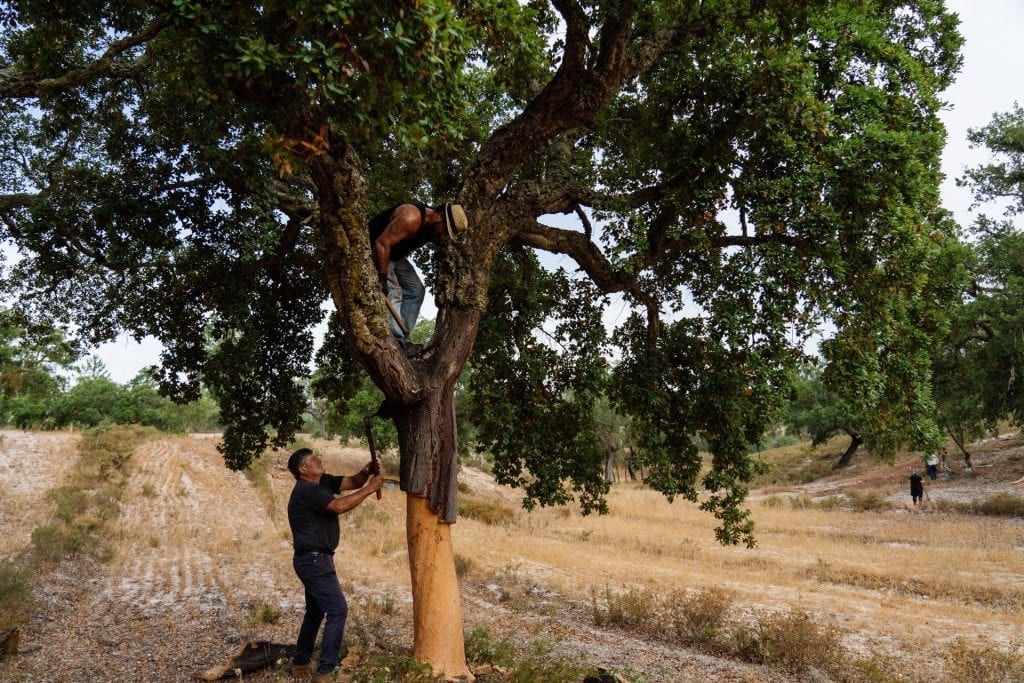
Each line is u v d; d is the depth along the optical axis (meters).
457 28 4.43
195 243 9.55
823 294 6.93
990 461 39.25
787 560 18.17
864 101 7.29
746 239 7.63
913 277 6.85
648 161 8.29
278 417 11.69
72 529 17.27
